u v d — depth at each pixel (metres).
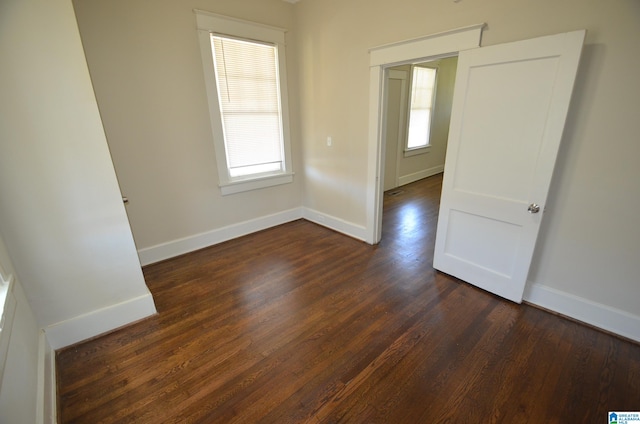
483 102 2.12
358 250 3.29
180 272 2.88
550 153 1.87
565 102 1.75
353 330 2.06
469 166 2.31
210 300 2.44
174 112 2.89
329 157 3.63
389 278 2.71
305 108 3.72
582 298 2.05
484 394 1.57
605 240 1.89
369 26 2.79
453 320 2.13
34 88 1.58
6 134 1.55
